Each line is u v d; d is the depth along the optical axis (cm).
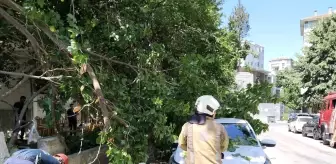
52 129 1046
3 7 698
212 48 999
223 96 862
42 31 691
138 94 732
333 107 2091
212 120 499
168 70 823
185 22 957
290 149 1942
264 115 4412
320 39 3600
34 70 831
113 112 657
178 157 698
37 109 1184
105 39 759
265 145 817
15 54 925
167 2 822
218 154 485
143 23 799
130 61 792
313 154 1739
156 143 956
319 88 3500
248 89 897
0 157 602
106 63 773
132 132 716
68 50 588
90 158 923
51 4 721
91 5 745
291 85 3925
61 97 844
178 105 727
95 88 623
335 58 3472
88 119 901
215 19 1088
